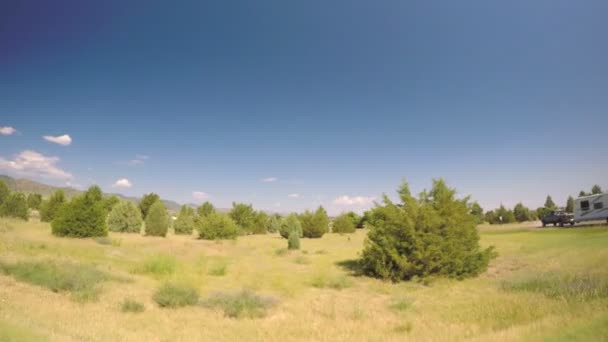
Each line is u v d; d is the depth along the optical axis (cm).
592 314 647
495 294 1084
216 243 2964
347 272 1758
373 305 1055
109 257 1752
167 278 1321
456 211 1631
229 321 847
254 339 711
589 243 1892
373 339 692
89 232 2503
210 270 1559
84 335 646
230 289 1209
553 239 2425
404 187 1706
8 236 2044
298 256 2306
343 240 3906
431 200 1731
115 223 3447
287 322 846
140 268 1485
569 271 1222
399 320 861
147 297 1053
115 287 1139
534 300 885
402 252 1550
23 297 899
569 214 3753
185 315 880
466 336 675
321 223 4400
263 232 5150
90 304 917
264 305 986
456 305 973
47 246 1828
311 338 716
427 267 1515
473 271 1594
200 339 692
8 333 554
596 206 3103
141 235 3225
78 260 1523
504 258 1952
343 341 688
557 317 680
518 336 589
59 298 952
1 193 4219
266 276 1534
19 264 1192
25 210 3866
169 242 2675
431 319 847
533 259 1758
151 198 5612
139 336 682
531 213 7162
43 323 691
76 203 2550
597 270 1162
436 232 1556
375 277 1616
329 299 1132
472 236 1652
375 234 1628
